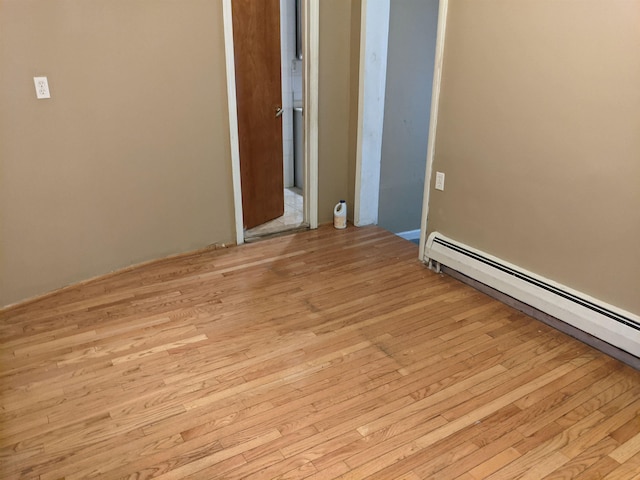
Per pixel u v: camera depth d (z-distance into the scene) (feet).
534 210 8.07
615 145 6.74
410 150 13.28
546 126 7.59
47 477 5.24
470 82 8.73
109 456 5.53
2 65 7.78
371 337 7.91
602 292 7.33
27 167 8.39
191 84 9.95
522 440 5.80
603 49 6.64
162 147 9.98
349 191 13.07
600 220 7.13
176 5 9.31
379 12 11.16
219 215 11.27
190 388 6.67
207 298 9.12
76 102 8.68
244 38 11.12
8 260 8.52
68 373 6.95
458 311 8.72
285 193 16.12
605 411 6.27
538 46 7.46
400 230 14.21
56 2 8.07
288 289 9.50
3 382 6.74
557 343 7.74
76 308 8.71
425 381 6.84
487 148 8.68
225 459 5.50
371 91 11.77
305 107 11.77
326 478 5.27
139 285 9.58
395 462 5.49
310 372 7.04
